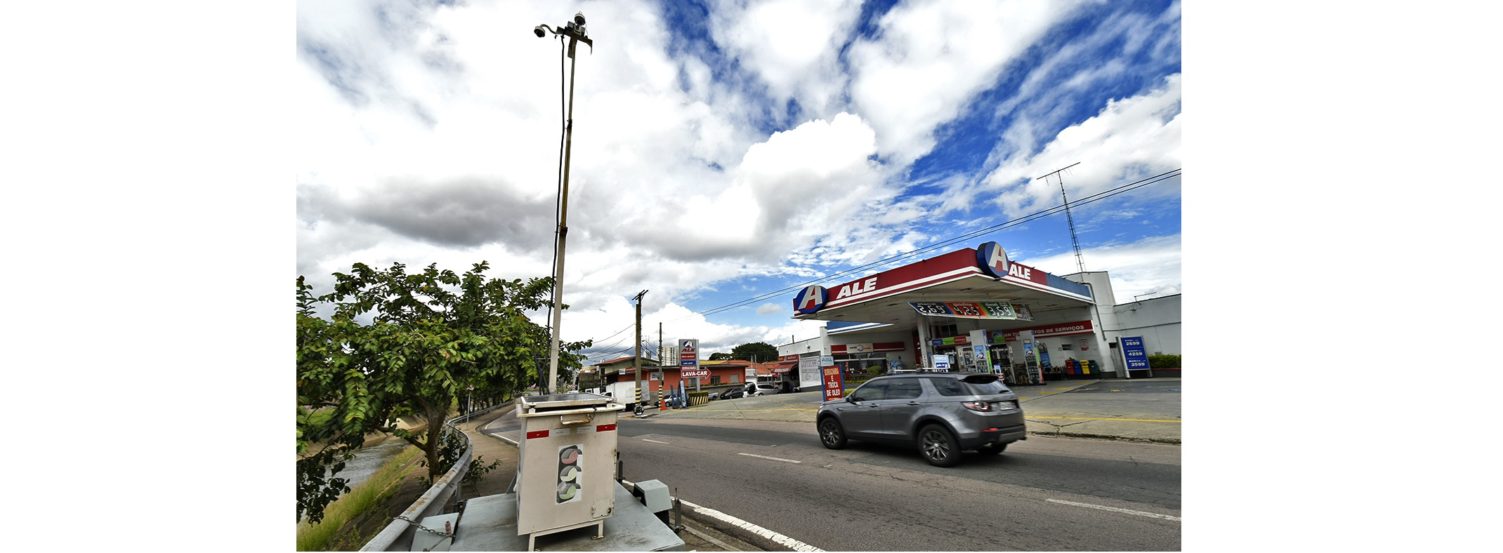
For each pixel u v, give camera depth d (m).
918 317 24.98
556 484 3.64
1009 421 7.59
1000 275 18.91
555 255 5.54
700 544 5.16
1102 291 30.20
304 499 5.67
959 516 5.40
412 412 6.53
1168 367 26.27
